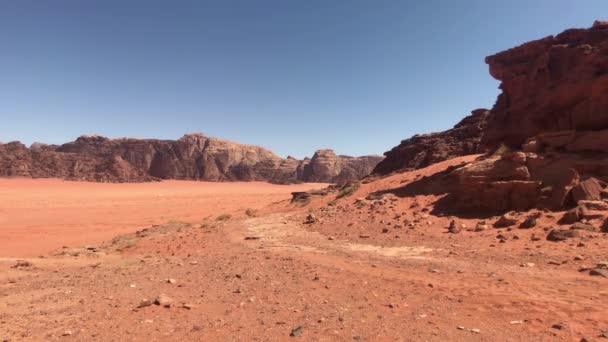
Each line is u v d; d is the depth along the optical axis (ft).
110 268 50.01
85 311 29.17
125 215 172.76
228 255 54.34
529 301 25.96
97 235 108.88
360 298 29.58
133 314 27.61
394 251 49.11
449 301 27.50
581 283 29.99
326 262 44.93
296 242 61.98
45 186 392.68
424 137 232.73
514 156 63.46
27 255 78.54
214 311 27.81
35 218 159.12
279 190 497.87
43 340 22.95
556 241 43.73
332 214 85.51
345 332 22.24
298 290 32.89
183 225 105.09
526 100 77.66
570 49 70.59
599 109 63.82
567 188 54.13
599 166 55.47
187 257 55.62
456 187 69.87
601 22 71.10
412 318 24.26
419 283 33.01
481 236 51.06
